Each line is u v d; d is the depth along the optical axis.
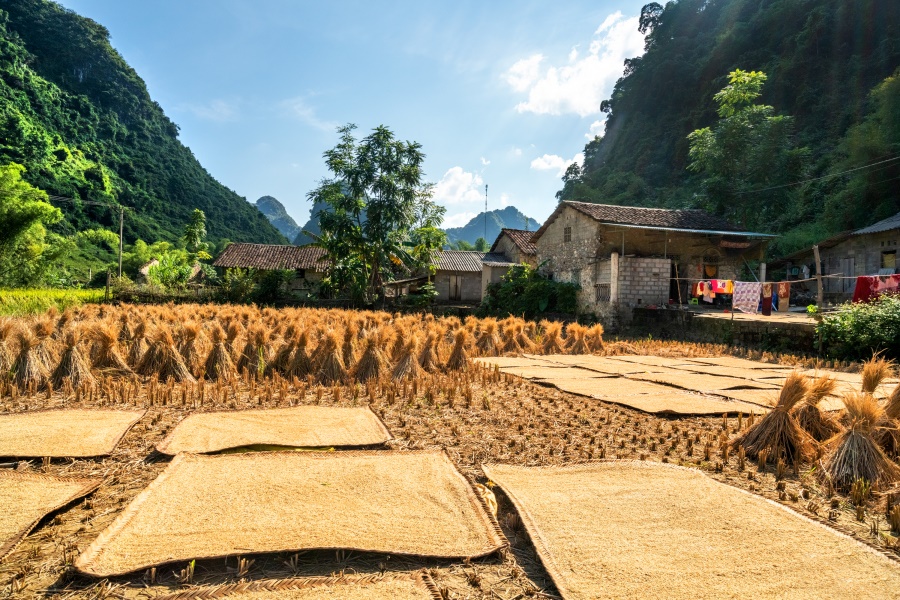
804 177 29.42
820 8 40.41
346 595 2.33
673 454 4.42
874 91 27.47
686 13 55.12
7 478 3.52
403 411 5.73
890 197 23.77
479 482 3.73
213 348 7.69
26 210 26.17
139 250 39.53
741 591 2.39
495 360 9.97
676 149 46.03
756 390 6.92
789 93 40.62
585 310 20.11
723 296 18.16
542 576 2.56
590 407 5.98
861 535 3.03
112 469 3.85
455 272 31.69
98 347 7.66
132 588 2.38
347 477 3.62
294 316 12.27
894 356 9.82
